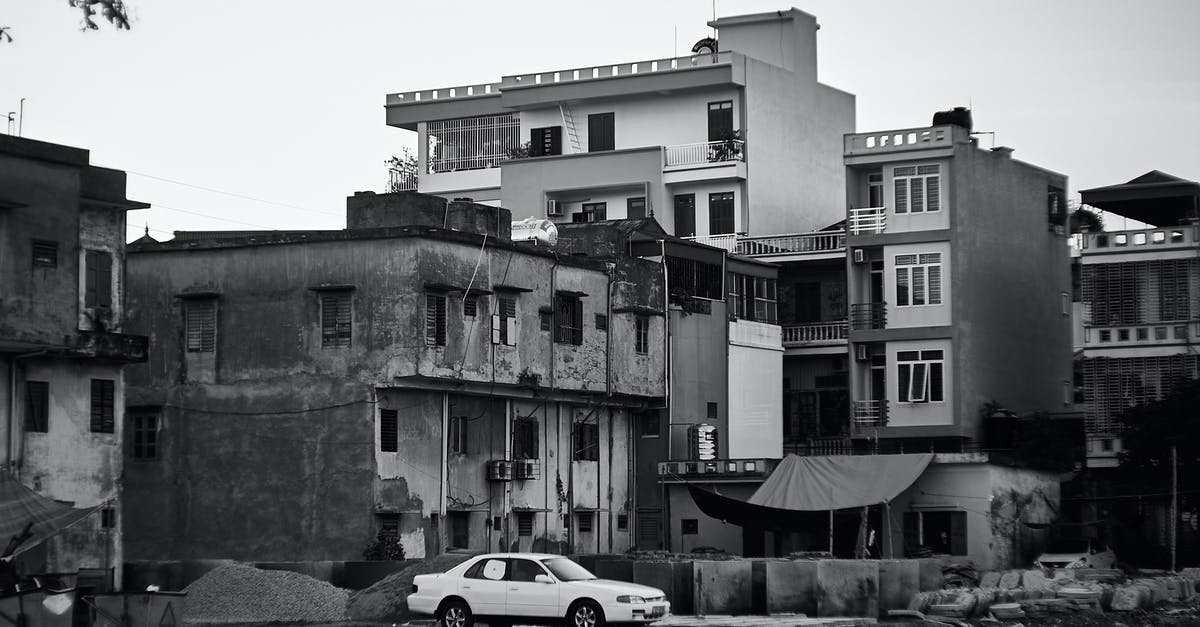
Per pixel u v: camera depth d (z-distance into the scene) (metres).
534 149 71.44
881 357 59.56
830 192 73.56
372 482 47.09
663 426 57.78
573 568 36.09
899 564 40.66
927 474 51.75
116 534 41.59
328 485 47.53
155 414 49.78
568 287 54.12
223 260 49.69
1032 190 63.38
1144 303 56.97
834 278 64.69
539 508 52.91
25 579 36.06
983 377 59.03
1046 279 63.84
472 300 49.91
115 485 41.72
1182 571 50.00
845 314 64.31
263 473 48.31
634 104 70.12
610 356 55.59
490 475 50.84
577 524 54.84
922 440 58.47
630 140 70.12
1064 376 64.62
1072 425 60.09
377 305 47.94
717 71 67.69
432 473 48.78
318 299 48.50
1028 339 62.16
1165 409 54.06
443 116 73.12
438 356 48.25
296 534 47.66
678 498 56.69
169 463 49.41
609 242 58.00
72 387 40.91
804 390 64.50
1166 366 56.38
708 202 67.88
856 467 50.56
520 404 52.62
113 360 41.56
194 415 49.34
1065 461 56.69
